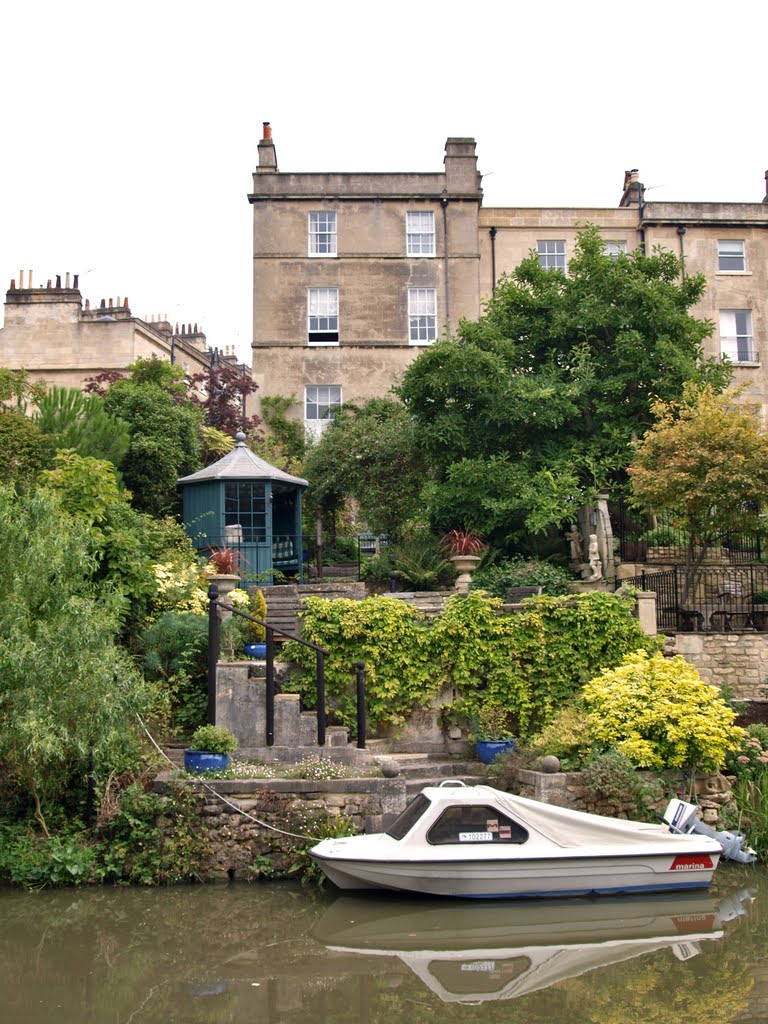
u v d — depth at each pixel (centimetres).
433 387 2019
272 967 888
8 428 1777
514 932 974
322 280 2861
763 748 1380
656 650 1472
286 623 1512
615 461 1994
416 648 1423
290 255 2862
